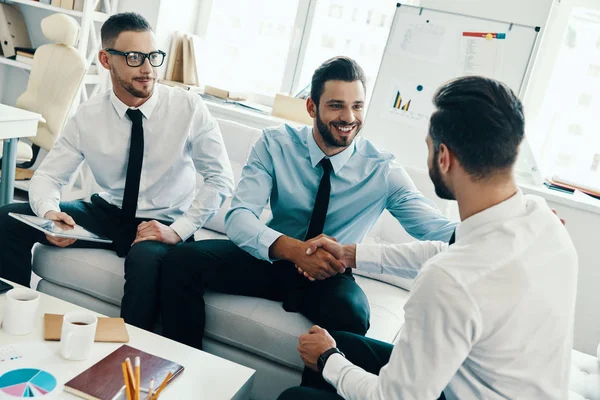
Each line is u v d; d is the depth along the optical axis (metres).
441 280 1.06
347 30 3.66
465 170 1.11
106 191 2.31
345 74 1.87
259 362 1.91
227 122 2.70
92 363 1.35
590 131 3.22
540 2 2.90
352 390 1.25
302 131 2.08
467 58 2.96
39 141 3.24
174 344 1.53
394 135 3.09
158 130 2.20
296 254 1.85
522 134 1.09
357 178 2.02
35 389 1.21
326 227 2.06
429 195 2.44
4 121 2.47
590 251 2.81
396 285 2.37
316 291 1.91
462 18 2.97
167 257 1.92
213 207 2.18
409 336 1.10
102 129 2.19
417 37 3.04
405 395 1.10
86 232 1.95
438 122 1.13
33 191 2.11
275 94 3.64
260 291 2.00
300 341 1.45
